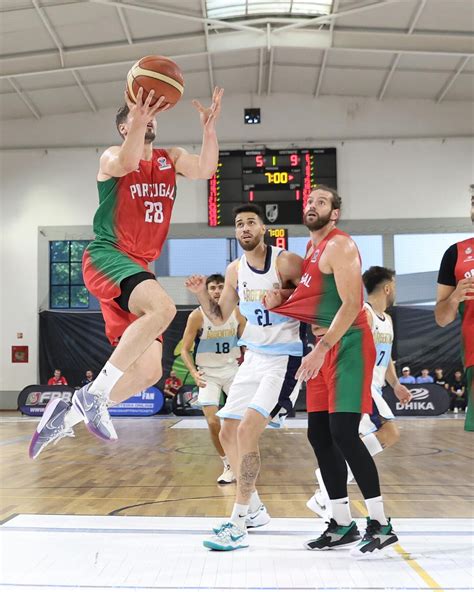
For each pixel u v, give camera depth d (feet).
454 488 15.79
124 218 9.04
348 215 47.70
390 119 48.29
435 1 36.63
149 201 9.12
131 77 8.14
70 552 9.55
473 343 9.49
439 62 43.11
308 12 39.83
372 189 47.88
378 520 9.56
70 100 47.50
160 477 17.87
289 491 15.31
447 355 44.75
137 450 24.75
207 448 25.36
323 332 10.64
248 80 46.93
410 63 43.62
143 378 9.09
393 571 8.71
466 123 48.16
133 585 8.06
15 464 20.81
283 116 48.47
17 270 48.67
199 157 9.36
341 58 43.45
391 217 47.67
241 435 10.21
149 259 9.36
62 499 14.33
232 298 11.76
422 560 9.26
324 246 10.06
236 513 9.94
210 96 48.88
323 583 8.20
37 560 9.14
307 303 10.32
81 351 46.85
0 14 36.60
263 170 45.96
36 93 45.98
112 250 8.95
